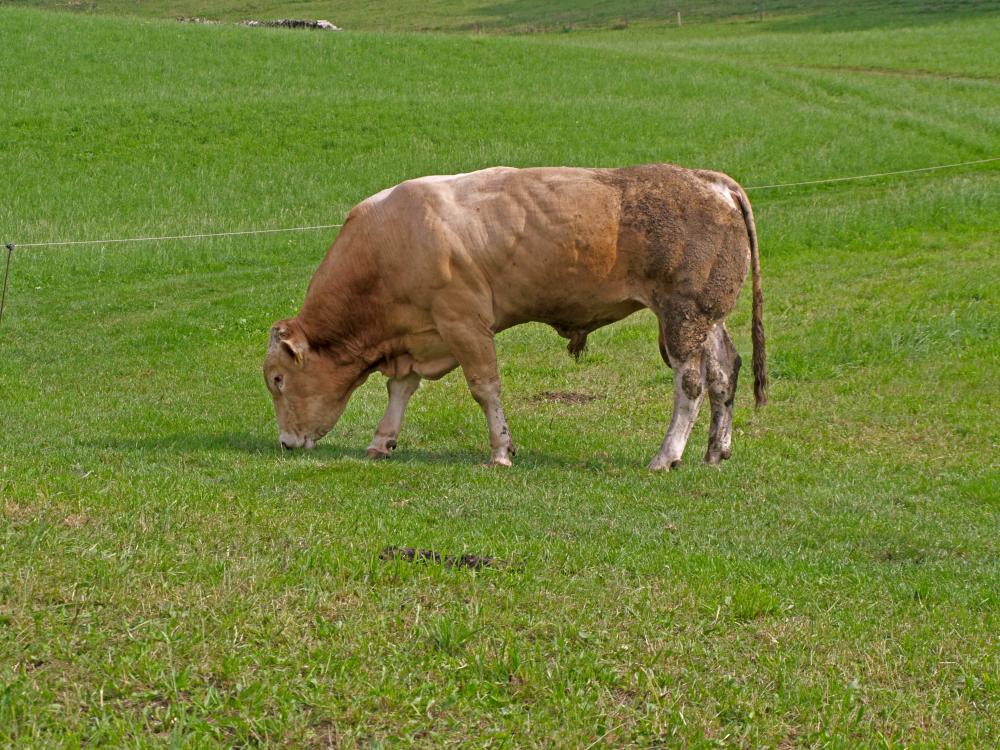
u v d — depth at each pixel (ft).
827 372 44.16
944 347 46.34
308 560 20.77
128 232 76.38
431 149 98.99
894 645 19.63
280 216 81.92
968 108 110.63
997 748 16.48
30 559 19.57
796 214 76.02
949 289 55.26
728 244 32.27
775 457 34.12
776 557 24.31
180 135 100.78
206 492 25.82
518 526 25.21
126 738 14.74
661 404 41.24
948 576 23.66
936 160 92.84
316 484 28.53
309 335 33.65
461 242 31.83
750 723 16.62
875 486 31.30
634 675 17.65
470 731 15.83
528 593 20.30
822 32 182.60
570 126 105.60
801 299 56.65
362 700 16.14
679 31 201.87
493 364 32.78
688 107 113.19
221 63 125.59
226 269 70.03
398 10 263.70
